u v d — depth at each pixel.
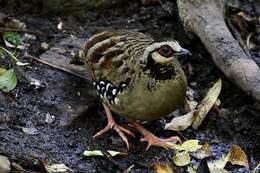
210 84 11.72
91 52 10.49
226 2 13.64
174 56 9.52
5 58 11.74
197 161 10.19
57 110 10.80
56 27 12.84
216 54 11.33
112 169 9.85
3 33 12.25
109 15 13.41
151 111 9.87
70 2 13.05
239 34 12.75
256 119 10.94
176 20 13.17
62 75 11.56
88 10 13.29
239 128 10.80
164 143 10.38
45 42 12.38
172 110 10.02
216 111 11.15
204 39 11.73
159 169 9.88
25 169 9.45
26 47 12.16
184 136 10.75
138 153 10.27
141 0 13.60
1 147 9.76
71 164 9.82
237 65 10.91
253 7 13.76
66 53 12.14
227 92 11.52
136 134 10.69
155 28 13.04
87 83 11.42
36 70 11.60
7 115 10.51
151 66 9.57
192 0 12.26
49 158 9.82
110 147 10.33
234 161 10.16
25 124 10.46
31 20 12.88
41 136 10.27
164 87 9.63
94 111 10.99
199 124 10.87
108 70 10.09
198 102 11.37
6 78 10.90
